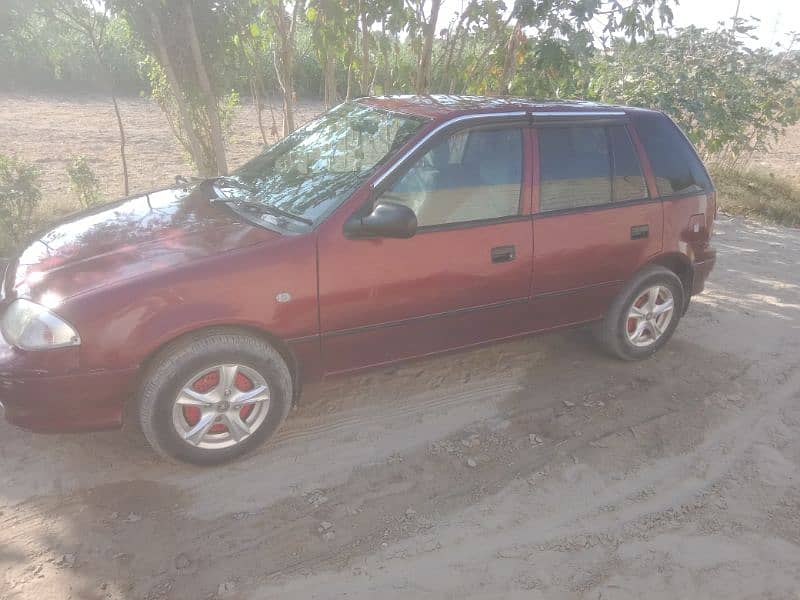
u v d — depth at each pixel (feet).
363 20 22.76
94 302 10.29
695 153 16.40
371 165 12.55
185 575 9.66
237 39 23.59
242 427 11.75
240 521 10.75
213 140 23.21
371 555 10.26
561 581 10.05
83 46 54.39
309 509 11.12
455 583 9.87
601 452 13.05
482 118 13.25
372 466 12.26
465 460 12.59
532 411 14.26
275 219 12.25
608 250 14.64
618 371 16.07
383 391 14.64
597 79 31.01
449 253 12.66
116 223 12.62
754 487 12.34
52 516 10.58
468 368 15.80
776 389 15.78
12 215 20.74
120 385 10.53
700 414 14.52
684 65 31.58
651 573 10.28
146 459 11.96
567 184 14.11
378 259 12.00
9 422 10.66
